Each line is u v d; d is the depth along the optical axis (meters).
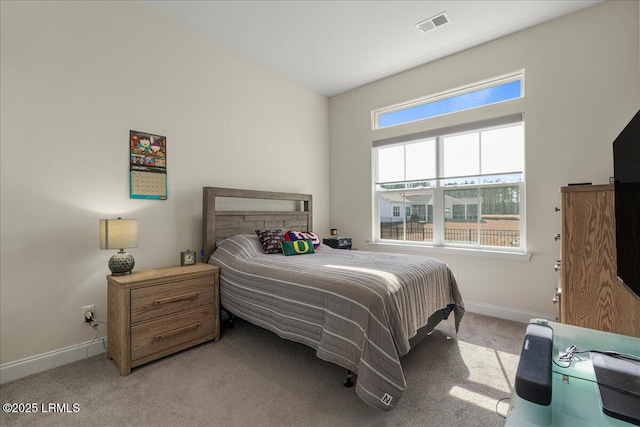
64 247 2.16
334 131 4.53
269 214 3.56
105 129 2.37
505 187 3.10
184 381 1.91
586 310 1.98
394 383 1.53
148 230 2.62
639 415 0.79
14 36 1.97
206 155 3.05
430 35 3.00
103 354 2.30
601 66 2.56
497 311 3.09
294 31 2.94
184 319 2.31
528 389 0.85
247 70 3.44
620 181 1.38
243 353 2.30
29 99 2.03
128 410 1.63
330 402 1.71
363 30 2.92
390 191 4.01
